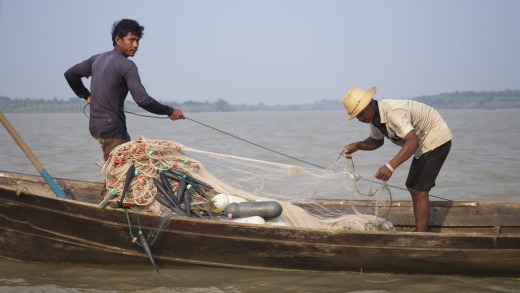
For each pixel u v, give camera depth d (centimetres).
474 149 1939
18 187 641
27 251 649
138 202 616
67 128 4297
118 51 664
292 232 593
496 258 584
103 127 650
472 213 722
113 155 634
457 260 590
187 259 616
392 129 589
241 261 611
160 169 638
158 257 619
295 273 616
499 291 568
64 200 609
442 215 725
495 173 1318
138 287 577
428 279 601
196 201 640
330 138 2783
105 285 582
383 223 672
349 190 763
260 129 4112
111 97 645
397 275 612
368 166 1495
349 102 586
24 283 588
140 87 634
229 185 690
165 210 619
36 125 5297
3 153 1812
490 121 5547
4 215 640
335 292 563
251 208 627
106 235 614
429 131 608
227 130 3881
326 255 601
